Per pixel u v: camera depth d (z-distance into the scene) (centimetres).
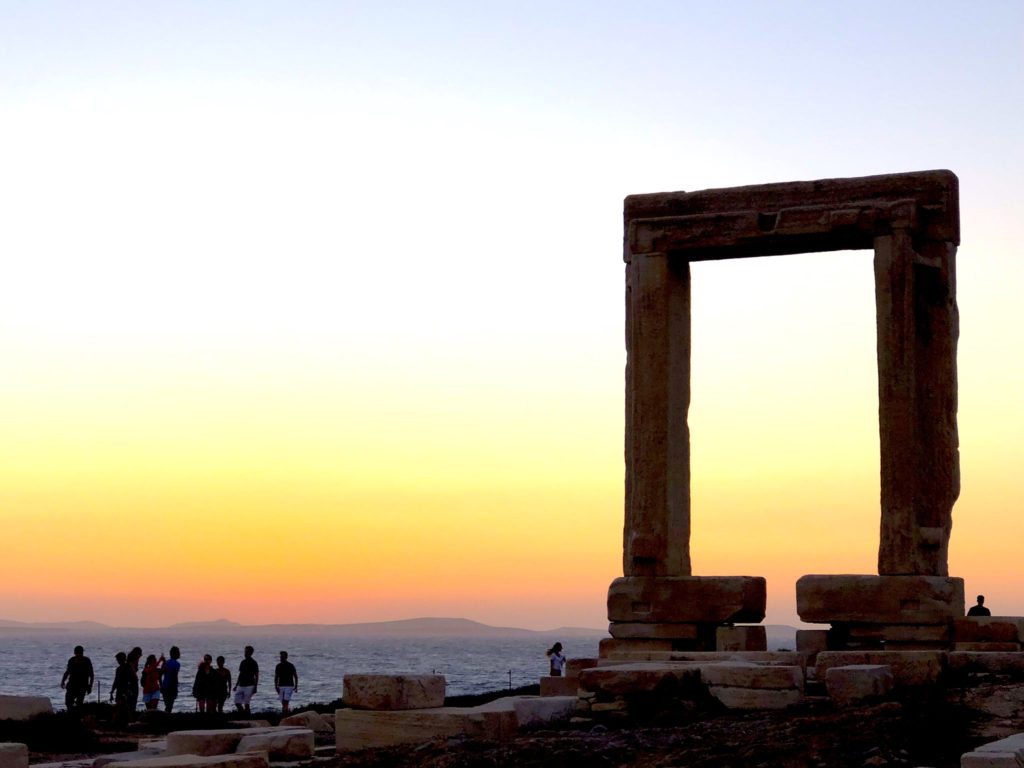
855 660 2527
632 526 3150
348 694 2333
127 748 3084
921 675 2489
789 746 1945
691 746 2031
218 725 3619
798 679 2383
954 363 3038
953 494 3014
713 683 2433
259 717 3916
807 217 3081
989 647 2803
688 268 3300
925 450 3006
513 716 2317
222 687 4191
